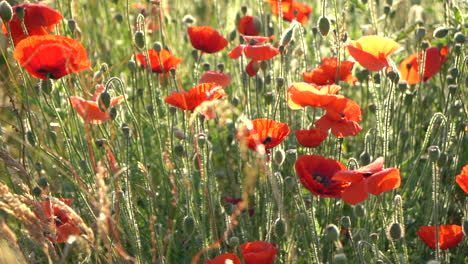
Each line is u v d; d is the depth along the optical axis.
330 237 2.10
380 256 2.16
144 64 2.53
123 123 2.37
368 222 2.30
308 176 2.12
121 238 2.30
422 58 2.47
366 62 2.31
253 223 2.43
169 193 2.43
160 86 2.59
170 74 2.51
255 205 2.40
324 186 2.12
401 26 2.90
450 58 2.68
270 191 2.27
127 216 2.29
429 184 2.44
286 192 2.41
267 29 2.74
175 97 2.23
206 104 2.10
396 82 2.38
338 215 2.40
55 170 2.45
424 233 2.22
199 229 2.27
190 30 2.52
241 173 2.44
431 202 2.37
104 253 2.23
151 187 2.28
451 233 2.20
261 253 2.08
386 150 2.32
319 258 2.22
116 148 2.41
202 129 2.30
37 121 2.48
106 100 2.22
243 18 2.60
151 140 2.63
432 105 2.69
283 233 2.18
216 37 2.52
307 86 2.24
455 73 2.48
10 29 2.35
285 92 2.50
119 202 2.28
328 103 2.23
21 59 2.22
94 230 2.24
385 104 2.43
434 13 2.94
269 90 2.65
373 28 2.59
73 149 2.40
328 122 2.24
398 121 2.49
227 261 2.04
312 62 2.83
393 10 2.86
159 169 2.49
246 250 2.12
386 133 2.32
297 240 2.30
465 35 2.50
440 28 2.50
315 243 2.20
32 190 2.26
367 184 2.08
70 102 2.33
